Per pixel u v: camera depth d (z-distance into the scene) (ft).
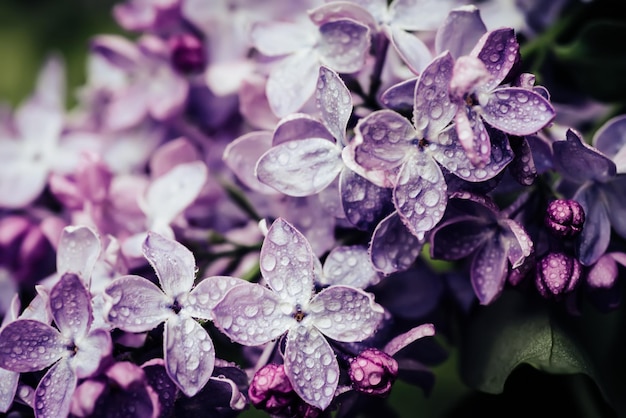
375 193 0.56
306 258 0.55
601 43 0.67
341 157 0.57
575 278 0.57
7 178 0.72
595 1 0.67
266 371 0.55
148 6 0.72
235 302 0.55
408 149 0.55
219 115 0.70
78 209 0.65
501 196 0.61
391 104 0.56
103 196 0.65
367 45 0.59
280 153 0.57
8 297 0.67
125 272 0.59
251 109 0.63
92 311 0.55
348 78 0.60
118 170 0.72
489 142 0.54
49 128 0.74
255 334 0.55
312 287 0.56
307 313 0.56
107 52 0.71
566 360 0.59
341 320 0.56
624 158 0.58
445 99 0.55
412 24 0.60
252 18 0.70
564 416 0.65
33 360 0.55
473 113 0.55
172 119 0.71
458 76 0.53
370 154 0.55
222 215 0.65
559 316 0.61
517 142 0.56
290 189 0.57
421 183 0.55
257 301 0.55
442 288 0.63
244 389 0.57
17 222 0.68
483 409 0.66
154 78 0.71
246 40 0.70
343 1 0.58
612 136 0.60
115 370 0.53
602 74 0.67
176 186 0.64
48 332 0.55
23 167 0.73
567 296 0.58
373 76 0.61
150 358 0.56
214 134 0.71
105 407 0.54
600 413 0.64
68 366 0.55
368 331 0.56
